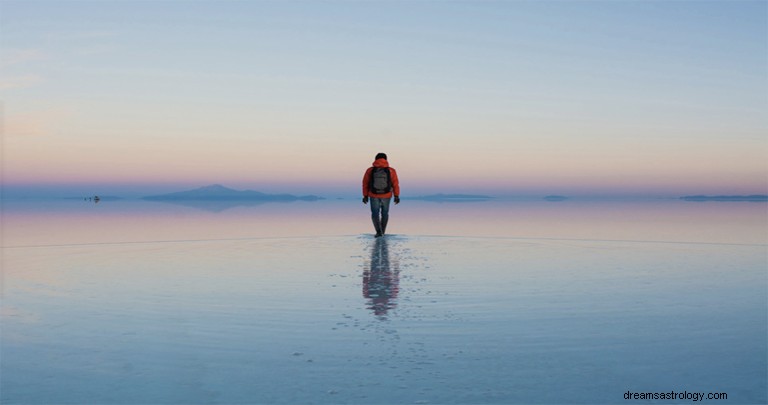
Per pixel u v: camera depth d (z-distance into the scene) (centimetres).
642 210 3922
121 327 425
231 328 421
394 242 1123
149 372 319
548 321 441
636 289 582
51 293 566
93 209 4578
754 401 274
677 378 306
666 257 865
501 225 1920
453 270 723
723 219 2367
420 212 3503
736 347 366
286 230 1664
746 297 540
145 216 2853
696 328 418
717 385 296
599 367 325
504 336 395
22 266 776
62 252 960
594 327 420
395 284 616
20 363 337
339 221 2283
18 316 463
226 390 289
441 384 296
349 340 385
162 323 438
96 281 641
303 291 575
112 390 290
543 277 664
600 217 2603
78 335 402
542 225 1919
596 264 782
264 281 639
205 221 2273
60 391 289
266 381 303
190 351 360
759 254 912
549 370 319
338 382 300
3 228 1758
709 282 629
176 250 988
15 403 273
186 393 286
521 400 274
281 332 409
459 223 2062
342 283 622
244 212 3681
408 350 360
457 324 430
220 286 605
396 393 283
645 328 417
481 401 272
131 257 881
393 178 1206
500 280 641
